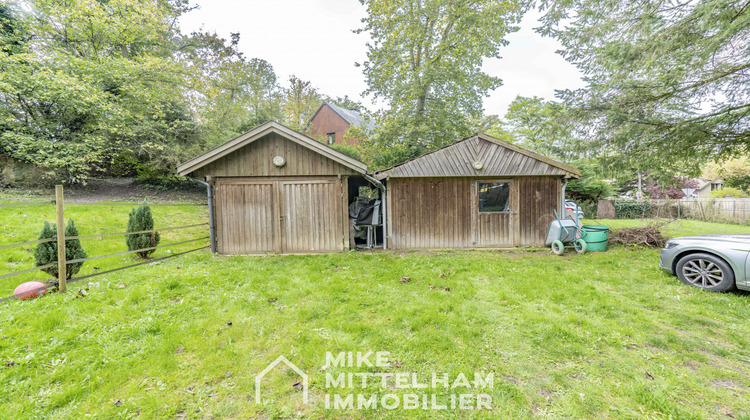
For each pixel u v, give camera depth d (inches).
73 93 400.2
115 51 540.1
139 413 81.5
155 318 136.9
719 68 248.5
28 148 394.3
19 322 131.1
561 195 326.6
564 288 179.0
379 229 375.9
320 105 1026.1
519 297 165.5
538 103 733.3
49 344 113.8
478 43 521.0
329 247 305.9
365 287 183.5
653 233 307.4
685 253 190.7
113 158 514.0
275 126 287.9
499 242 325.4
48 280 179.9
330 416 80.0
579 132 317.7
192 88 634.8
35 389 89.5
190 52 735.1
